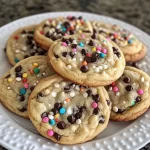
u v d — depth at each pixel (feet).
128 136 0.62
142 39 0.87
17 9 1.02
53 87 0.64
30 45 0.79
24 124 0.64
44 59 0.72
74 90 0.65
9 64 0.77
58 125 0.60
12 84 0.68
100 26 0.86
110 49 0.71
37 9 1.03
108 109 0.64
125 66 0.73
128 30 0.89
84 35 0.74
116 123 0.66
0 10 1.00
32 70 0.69
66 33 0.77
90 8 1.08
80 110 0.62
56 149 0.58
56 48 0.69
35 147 0.58
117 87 0.69
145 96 0.68
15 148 0.57
